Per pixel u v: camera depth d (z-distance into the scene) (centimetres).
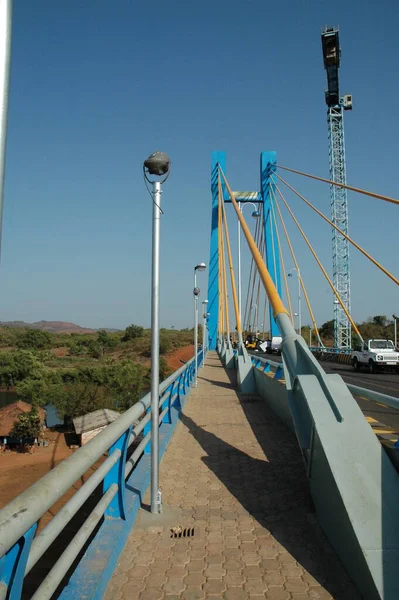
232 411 1060
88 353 8862
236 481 550
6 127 205
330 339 7575
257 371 1362
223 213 3838
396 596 280
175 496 500
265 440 761
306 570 342
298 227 3512
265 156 4378
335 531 362
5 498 1888
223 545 384
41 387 5056
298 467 605
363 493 335
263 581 328
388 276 2161
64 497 1144
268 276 847
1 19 210
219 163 4422
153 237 477
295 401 493
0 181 200
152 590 316
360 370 2825
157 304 470
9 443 3284
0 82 206
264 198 4288
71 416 3900
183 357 6356
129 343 9181
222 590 316
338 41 5806
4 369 6438
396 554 299
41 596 211
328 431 377
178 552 372
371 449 363
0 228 200
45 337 9919
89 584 287
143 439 545
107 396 4200
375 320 7388
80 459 270
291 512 453
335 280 5847
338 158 6056
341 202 5981
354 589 315
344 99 6088
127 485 481
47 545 221
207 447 715
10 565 193
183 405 1102
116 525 381
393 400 416
